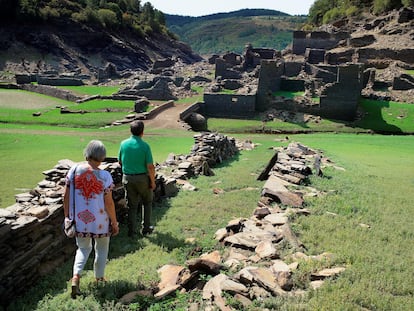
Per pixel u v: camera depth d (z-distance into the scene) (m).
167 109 61.53
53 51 128.25
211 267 7.80
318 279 7.35
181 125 51.44
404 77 67.69
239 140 38.00
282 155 20.86
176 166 20.27
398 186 16.84
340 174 18.86
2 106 60.59
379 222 11.16
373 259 8.25
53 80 85.31
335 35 101.44
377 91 67.94
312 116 60.22
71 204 7.25
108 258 9.41
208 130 56.44
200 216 12.53
